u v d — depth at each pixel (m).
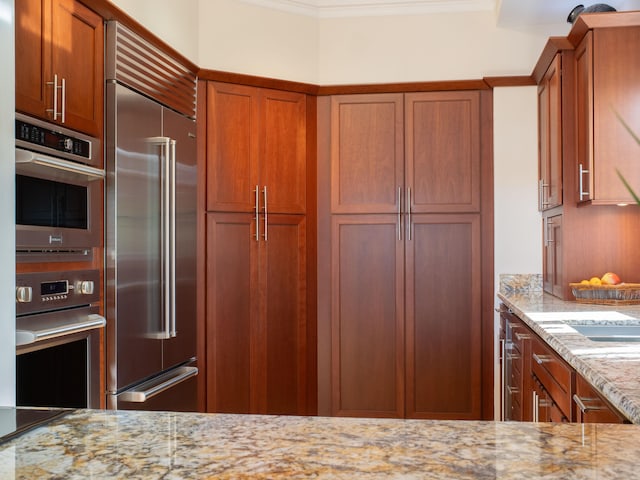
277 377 4.02
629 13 2.93
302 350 4.11
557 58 3.31
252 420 0.93
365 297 4.17
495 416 4.04
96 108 2.68
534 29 4.05
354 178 4.18
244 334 3.90
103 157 2.75
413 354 4.12
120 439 0.83
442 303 4.11
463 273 4.10
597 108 2.97
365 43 4.18
